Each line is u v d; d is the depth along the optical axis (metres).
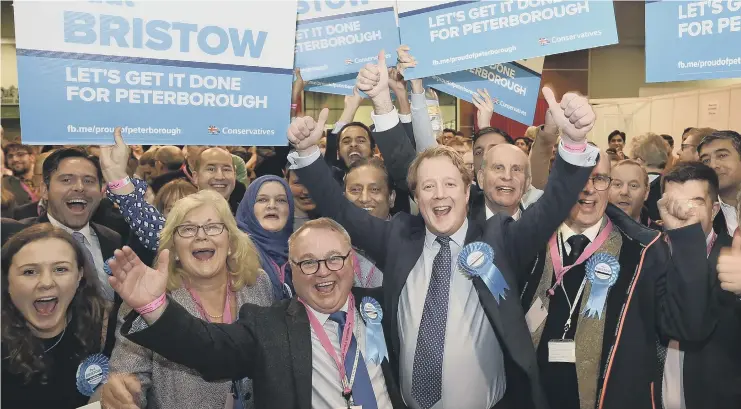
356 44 2.64
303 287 1.99
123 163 2.39
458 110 6.76
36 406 2.15
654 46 2.49
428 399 2.13
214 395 2.06
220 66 2.33
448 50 2.55
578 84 6.61
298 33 2.58
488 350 2.12
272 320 1.96
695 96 4.91
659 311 2.15
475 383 2.11
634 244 2.27
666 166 3.67
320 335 1.99
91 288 2.30
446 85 3.00
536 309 2.31
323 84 2.99
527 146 4.14
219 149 3.11
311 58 2.61
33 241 2.20
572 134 1.92
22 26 2.04
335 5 2.60
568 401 2.21
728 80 5.83
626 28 6.48
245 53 2.36
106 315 2.31
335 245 2.00
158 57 2.23
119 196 2.40
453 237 2.21
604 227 2.34
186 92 2.29
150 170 3.94
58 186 2.58
